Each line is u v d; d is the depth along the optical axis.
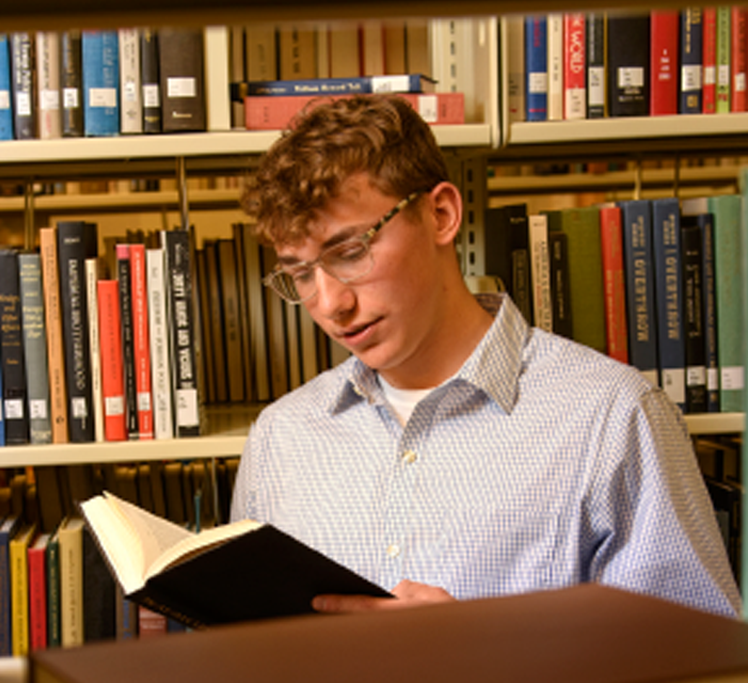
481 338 1.03
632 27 1.13
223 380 1.47
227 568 0.69
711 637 0.18
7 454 1.12
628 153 1.49
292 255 0.94
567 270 1.19
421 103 1.14
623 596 0.21
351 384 1.05
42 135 1.14
